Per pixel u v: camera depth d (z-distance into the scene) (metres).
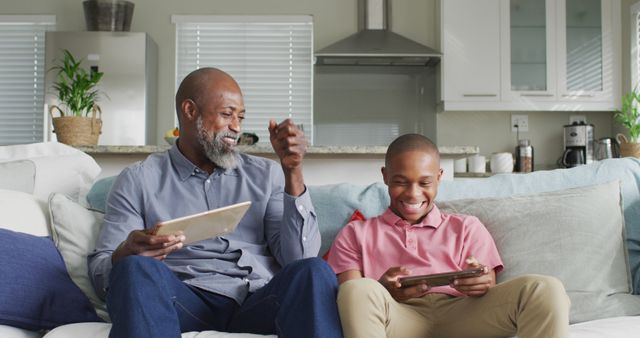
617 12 4.84
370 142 5.23
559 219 1.71
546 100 4.85
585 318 1.61
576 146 4.84
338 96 5.24
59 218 1.73
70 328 1.42
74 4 5.20
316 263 1.35
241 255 1.69
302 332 1.28
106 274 1.56
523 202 1.79
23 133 5.23
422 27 5.18
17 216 1.63
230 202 1.78
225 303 1.60
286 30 5.33
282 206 1.79
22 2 5.21
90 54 4.71
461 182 1.97
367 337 1.35
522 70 4.87
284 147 1.63
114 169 2.81
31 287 1.46
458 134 5.20
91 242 1.74
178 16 5.23
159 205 1.74
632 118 4.39
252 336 1.39
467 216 1.77
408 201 1.74
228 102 1.75
